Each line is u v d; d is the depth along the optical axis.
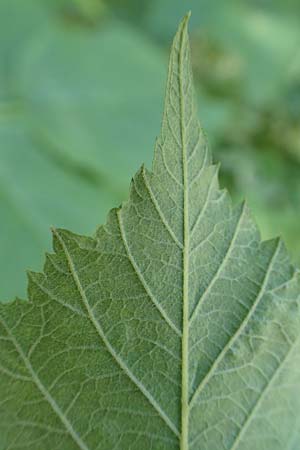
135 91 0.31
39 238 0.26
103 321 0.12
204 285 0.12
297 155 0.38
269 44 0.41
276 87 0.40
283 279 0.12
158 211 0.12
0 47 0.31
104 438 0.12
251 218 0.12
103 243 0.12
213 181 0.12
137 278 0.12
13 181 0.27
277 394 0.12
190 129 0.12
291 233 0.34
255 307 0.12
